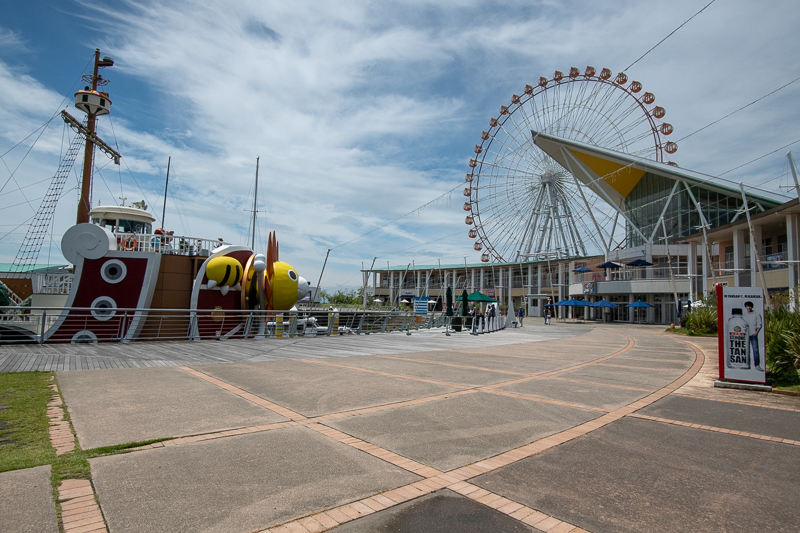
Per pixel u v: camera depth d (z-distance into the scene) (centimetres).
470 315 3409
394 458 528
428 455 542
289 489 436
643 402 859
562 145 5859
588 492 449
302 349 1667
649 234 5897
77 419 638
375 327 3281
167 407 723
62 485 422
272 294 2508
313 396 839
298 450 544
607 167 5891
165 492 419
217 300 2342
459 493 441
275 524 369
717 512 411
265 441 573
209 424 638
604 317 5969
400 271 11488
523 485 462
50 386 852
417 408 764
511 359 1490
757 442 620
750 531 378
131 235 2397
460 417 714
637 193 6209
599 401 859
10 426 594
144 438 568
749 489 462
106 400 756
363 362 1329
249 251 2572
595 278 6094
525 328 3981
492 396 875
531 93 5881
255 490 431
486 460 531
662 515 404
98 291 2094
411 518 387
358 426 652
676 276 4466
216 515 379
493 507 412
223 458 510
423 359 1439
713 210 4938
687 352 1800
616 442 609
